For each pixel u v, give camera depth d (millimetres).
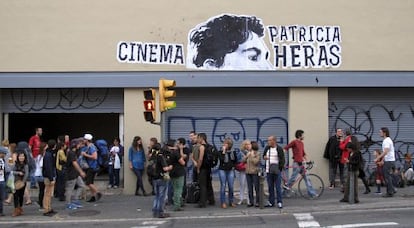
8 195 15156
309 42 16953
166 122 17203
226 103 17250
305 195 15023
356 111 17328
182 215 12820
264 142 17141
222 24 16938
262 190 13391
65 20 16938
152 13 16953
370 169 17234
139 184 16297
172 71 16906
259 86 16844
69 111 17281
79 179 14203
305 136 16797
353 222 11023
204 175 13883
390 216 11695
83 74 16828
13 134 18266
